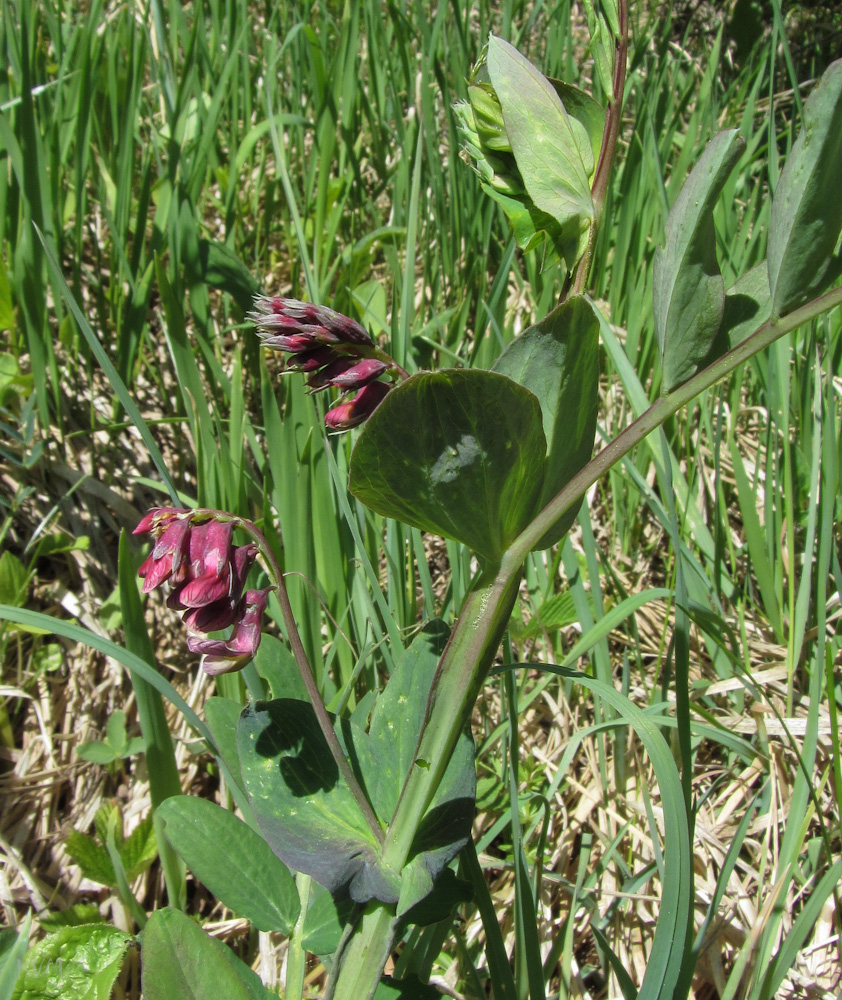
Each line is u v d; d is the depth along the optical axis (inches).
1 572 9.0
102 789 8.8
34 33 11.3
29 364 11.3
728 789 8.5
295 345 5.0
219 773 8.8
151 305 12.3
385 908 5.5
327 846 5.5
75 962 6.0
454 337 11.5
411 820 5.2
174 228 10.2
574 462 5.2
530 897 5.6
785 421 9.1
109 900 8.1
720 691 9.0
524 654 9.5
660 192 10.8
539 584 9.9
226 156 14.4
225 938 7.7
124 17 13.3
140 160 13.1
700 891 7.9
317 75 12.0
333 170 14.8
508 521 4.9
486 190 5.3
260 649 6.5
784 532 10.3
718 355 5.2
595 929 6.6
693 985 7.6
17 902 8.1
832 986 7.2
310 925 6.1
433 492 4.6
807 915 6.2
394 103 13.0
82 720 9.2
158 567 4.8
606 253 13.1
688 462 10.9
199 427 8.5
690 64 18.4
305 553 8.2
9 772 8.9
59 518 10.2
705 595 9.1
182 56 15.6
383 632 8.1
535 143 4.9
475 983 6.2
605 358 12.4
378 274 14.0
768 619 9.4
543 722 9.3
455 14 12.7
